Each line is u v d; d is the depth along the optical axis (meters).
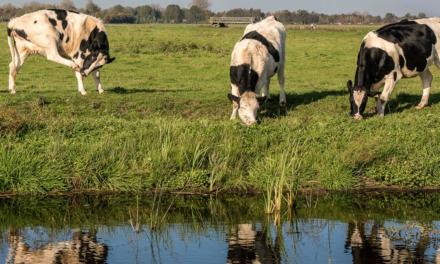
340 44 38.44
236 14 116.38
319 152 12.14
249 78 14.77
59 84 21.23
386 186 11.79
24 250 8.70
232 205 10.94
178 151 12.00
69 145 12.26
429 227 9.69
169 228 9.68
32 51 17.27
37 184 11.38
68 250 8.70
